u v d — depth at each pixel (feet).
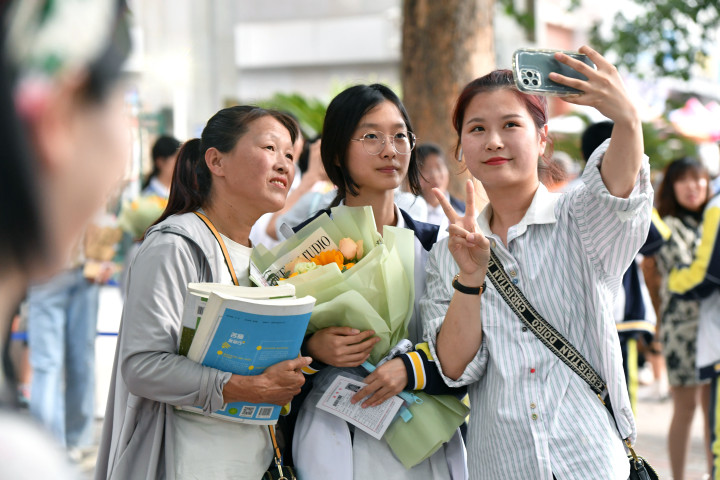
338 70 90.99
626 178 7.23
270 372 7.43
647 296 14.52
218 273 8.00
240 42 91.40
